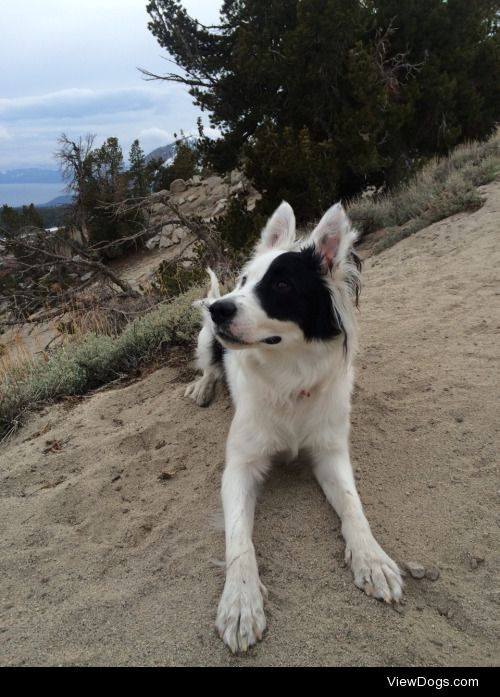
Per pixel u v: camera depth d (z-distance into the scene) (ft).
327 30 10.21
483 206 7.23
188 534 2.51
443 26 12.05
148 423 3.59
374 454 2.94
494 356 3.67
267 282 2.56
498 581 2.09
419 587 2.10
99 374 4.75
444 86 11.53
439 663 1.79
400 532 2.39
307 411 2.73
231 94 12.17
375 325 4.59
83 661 1.88
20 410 4.25
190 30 12.50
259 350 2.64
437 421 3.10
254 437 2.75
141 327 5.21
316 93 11.09
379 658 1.82
